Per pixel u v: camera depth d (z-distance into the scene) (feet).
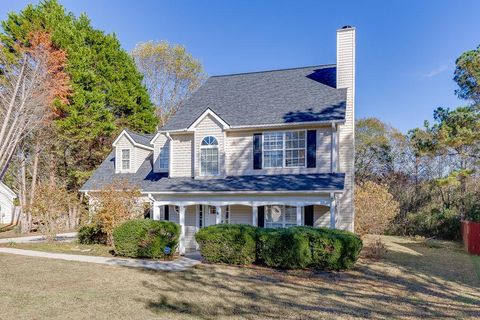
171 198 54.29
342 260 40.34
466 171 68.49
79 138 97.71
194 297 28.63
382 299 29.12
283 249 40.63
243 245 42.50
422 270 42.93
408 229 90.48
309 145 53.06
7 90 85.30
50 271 37.60
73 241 65.16
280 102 58.70
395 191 97.86
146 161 77.56
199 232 45.01
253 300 28.04
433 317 24.16
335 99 55.31
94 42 109.50
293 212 53.52
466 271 43.57
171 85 150.10
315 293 30.55
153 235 46.85
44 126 92.07
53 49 94.89
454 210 87.20
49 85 86.48
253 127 54.49
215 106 62.69
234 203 50.65
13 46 88.84
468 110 68.33
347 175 54.90
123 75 114.11
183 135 60.70
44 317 23.30
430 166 103.19
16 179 117.50
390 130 124.57
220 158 55.98
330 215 46.96
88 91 100.58
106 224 55.88
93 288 30.89
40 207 62.75
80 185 103.86
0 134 79.05
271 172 54.49
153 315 24.00
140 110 118.93
